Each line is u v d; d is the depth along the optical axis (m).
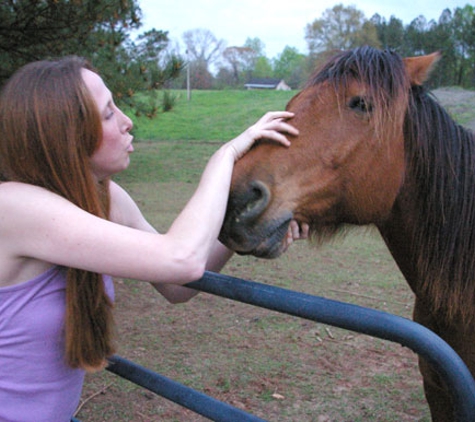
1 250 1.14
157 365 3.42
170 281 1.12
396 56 1.63
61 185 1.16
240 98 26.17
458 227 1.63
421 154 1.64
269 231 1.50
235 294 1.18
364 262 5.72
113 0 4.20
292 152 1.55
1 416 1.19
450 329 1.72
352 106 1.56
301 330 3.97
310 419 2.85
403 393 3.08
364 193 1.60
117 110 1.28
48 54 4.20
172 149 15.72
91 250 1.08
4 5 3.86
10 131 1.15
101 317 1.29
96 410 2.96
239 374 3.31
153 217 7.79
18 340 1.17
